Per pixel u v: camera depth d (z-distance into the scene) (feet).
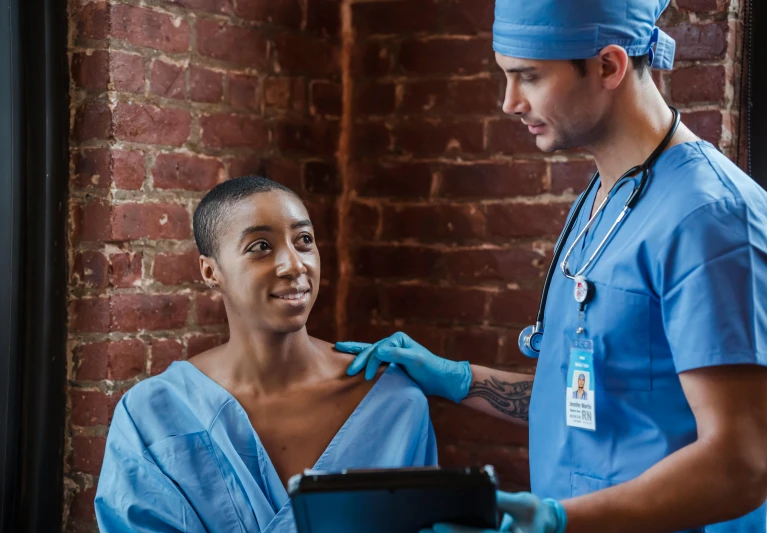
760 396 2.98
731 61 5.15
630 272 3.31
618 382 3.37
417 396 4.21
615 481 3.37
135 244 5.20
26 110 5.11
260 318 3.90
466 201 5.88
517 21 3.33
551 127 3.46
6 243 5.04
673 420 3.28
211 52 5.51
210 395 4.00
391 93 6.10
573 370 3.46
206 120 5.51
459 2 5.84
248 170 5.76
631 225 3.41
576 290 3.49
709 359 2.97
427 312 6.03
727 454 2.91
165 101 5.30
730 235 3.05
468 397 4.51
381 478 2.68
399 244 6.11
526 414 4.45
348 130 6.28
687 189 3.21
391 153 6.12
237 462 3.85
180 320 5.43
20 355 5.15
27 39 5.09
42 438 5.16
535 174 5.68
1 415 5.05
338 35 6.21
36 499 5.16
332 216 6.25
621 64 3.27
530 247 5.72
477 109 5.82
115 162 5.07
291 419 4.09
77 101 5.14
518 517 2.92
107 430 5.13
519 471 5.79
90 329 5.15
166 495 3.77
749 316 2.98
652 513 2.92
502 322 5.81
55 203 5.15
